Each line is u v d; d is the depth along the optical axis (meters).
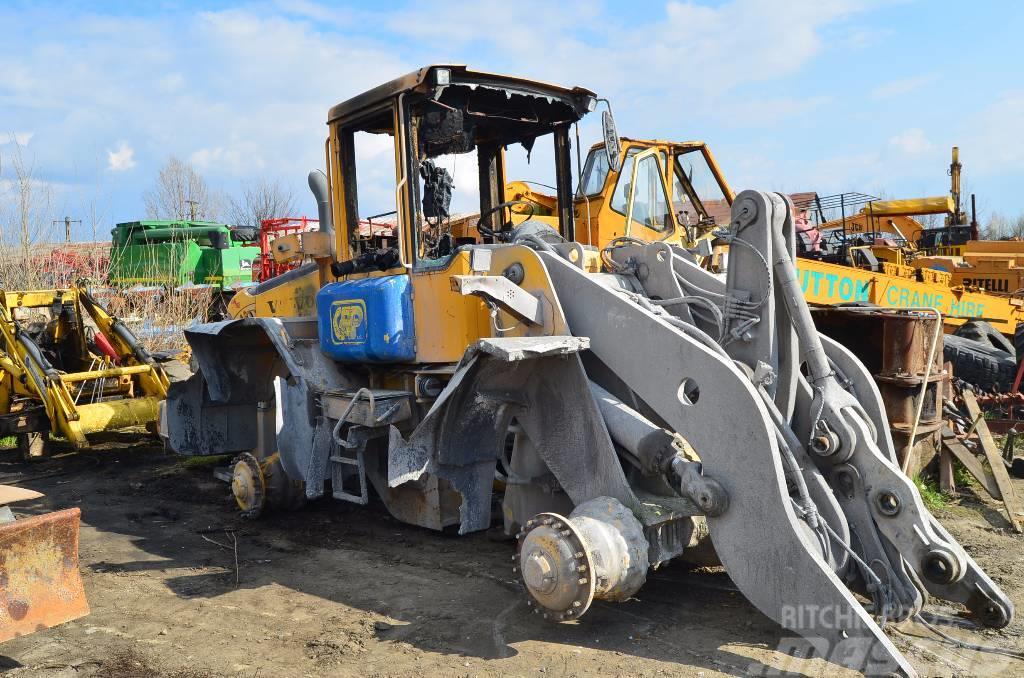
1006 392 9.80
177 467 7.92
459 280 4.08
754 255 3.99
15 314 9.13
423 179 5.23
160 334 12.71
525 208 8.25
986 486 5.86
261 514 6.08
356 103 5.35
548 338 3.99
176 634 4.02
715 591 4.29
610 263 4.99
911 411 5.68
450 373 4.76
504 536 5.39
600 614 4.04
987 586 3.69
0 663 3.72
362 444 4.90
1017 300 13.20
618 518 3.69
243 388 6.25
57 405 7.72
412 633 3.93
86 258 13.45
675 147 10.46
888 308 5.87
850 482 3.85
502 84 5.08
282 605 4.37
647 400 3.96
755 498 3.51
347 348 5.30
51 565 3.42
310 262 6.30
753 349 4.01
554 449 4.23
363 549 5.31
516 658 3.60
